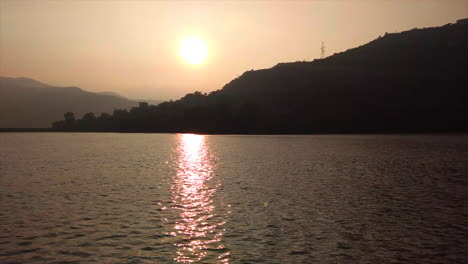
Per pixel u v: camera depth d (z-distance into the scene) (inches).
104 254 880.9
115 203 1412.4
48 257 861.8
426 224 1122.0
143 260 845.8
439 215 1228.5
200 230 1064.8
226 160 3174.2
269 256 868.0
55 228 1082.1
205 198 1510.8
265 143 5831.7
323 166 2669.8
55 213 1254.9
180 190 1699.1
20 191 1667.1
